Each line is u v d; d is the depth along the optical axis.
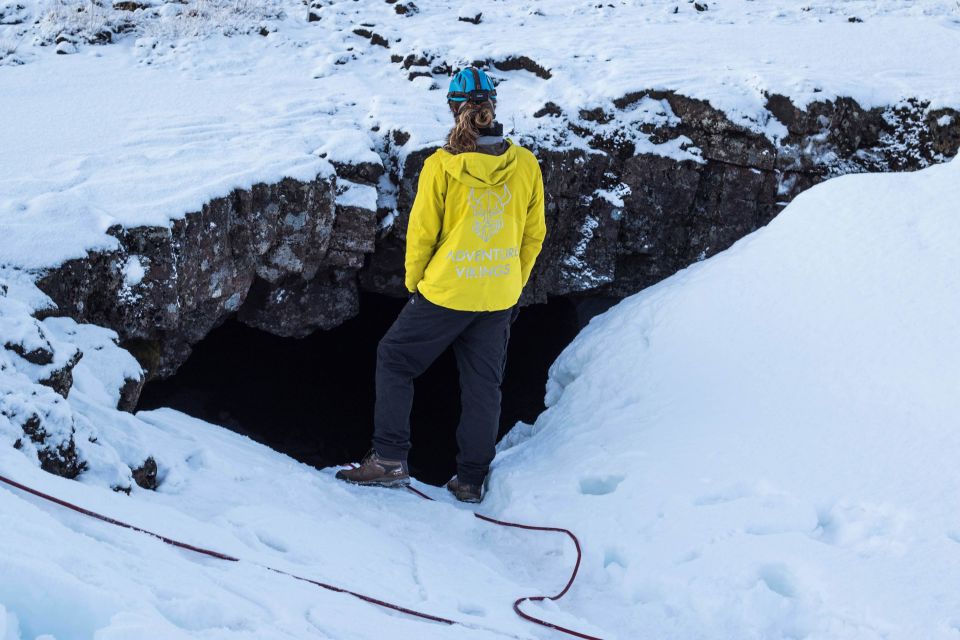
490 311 4.02
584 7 9.13
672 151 6.42
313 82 7.17
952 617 2.63
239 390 6.32
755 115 6.40
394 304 6.80
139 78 7.08
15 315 3.25
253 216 5.05
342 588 2.57
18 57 7.40
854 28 8.31
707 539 3.21
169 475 3.33
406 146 5.84
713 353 4.29
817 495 3.28
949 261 4.02
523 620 2.83
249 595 2.17
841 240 4.44
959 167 4.58
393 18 8.69
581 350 5.05
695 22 8.73
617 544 3.39
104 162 5.14
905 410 3.48
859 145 6.65
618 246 6.55
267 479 3.67
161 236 4.39
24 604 1.65
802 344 4.02
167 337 4.73
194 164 5.15
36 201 4.32
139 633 1.58
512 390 7.18
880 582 2.80
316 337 6.66
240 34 8.19
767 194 6.52
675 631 2.89
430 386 6.97
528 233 4.08
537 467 4.15
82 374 3.63
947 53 7.50
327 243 5.48
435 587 2.90
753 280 4.55
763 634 2.78
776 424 3.71
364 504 3.84
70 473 2.89
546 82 6.82
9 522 1.89
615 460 3.90
